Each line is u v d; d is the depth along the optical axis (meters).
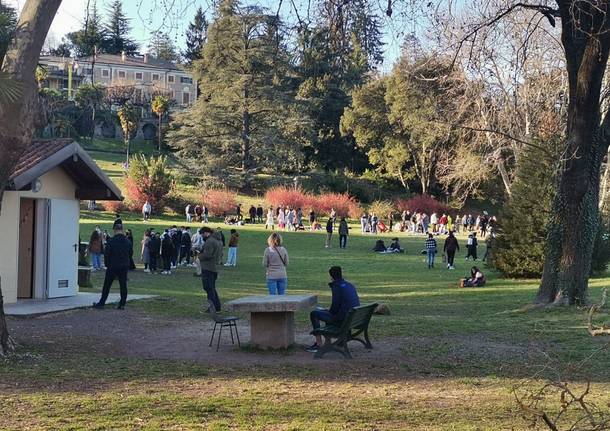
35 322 14.82
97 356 11.18
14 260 17.53
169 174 68.44
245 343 12.70
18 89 10.02
